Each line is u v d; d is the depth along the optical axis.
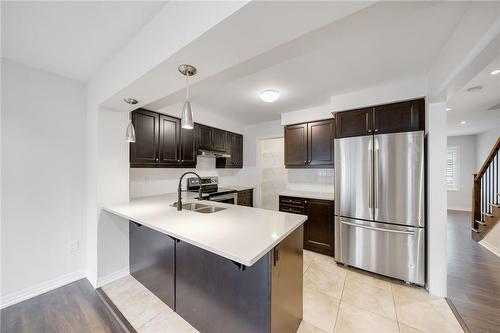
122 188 2.32
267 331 1.21
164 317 1.73
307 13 0.89
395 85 2.27
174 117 2.95
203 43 1.11
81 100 2.31
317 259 2.80
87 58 1.85
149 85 1.64
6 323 1.65
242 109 3.37
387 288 2.13
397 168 2.22
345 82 2.27
